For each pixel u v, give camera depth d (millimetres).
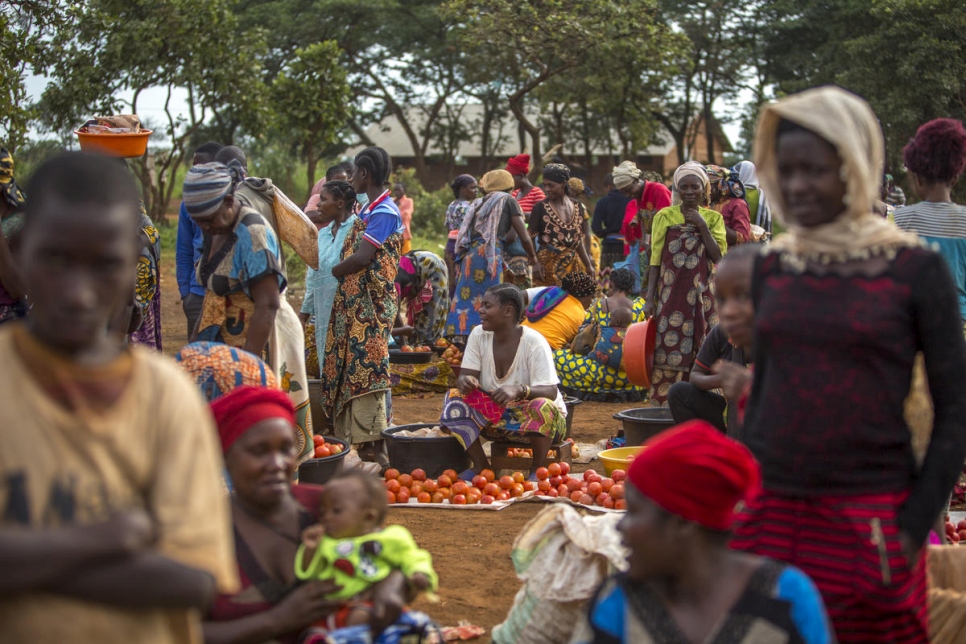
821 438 2809
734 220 8523
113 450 1881
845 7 33812
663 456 2355
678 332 7641
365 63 42312
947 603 3393
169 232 26141
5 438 1818
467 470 6961
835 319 2770
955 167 4777
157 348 6477
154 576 1808
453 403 6871
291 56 39656
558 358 10023
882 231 2811
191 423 1984
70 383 1863
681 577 2414
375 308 7117
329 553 3064
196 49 24234
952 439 2789
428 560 3199
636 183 12438
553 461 7191
